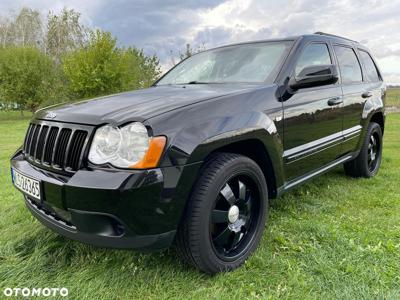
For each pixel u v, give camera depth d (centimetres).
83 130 179
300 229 259
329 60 321
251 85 244
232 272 203
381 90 414
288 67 259
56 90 2358
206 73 303
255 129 209
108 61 2122
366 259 214
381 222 273
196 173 178
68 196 169
